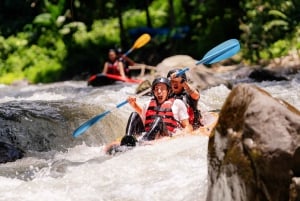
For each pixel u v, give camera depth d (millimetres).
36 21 46812
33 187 10773
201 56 40469
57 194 10359
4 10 50719
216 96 21422
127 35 45031
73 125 16266
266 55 35969
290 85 23547
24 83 41938
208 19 42719
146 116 15156
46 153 15016
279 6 38250
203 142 12672
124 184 10508
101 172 11359
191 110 15312
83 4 49562
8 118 15812
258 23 37844
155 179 10555
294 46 35500
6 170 12648
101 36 45906
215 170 8211
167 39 42062
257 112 7582
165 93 15047
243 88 7961
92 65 43188
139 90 22781
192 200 9352
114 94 22953
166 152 12172
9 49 45969
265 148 7355
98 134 16500
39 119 15953
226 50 14188
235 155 7727
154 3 48250
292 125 7359
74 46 45281
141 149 12828
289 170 7227
